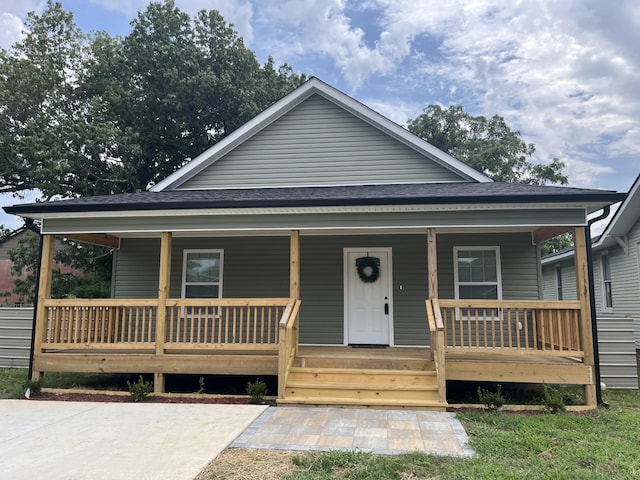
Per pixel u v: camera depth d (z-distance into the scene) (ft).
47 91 62.85
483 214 23.24
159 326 24.36
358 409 20.22
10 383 26.81
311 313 31.45
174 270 32.94
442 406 20.13
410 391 21.09
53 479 12.16
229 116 70.85
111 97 62.44
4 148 56.34
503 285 29.96
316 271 31.83
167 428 17.07
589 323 21.68
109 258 64.64
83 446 14.97
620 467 13.47
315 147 34.14
